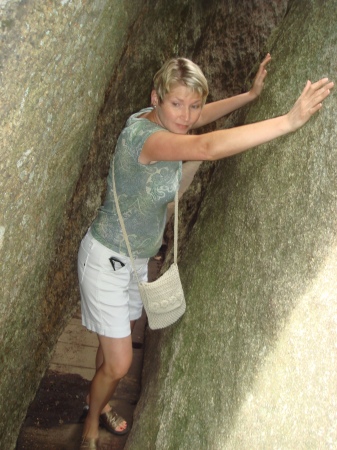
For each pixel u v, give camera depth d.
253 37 3.15
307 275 1.45
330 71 1.66
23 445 2.70
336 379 1.22
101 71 2.32
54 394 2.97
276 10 3.06
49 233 2.26
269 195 1.83
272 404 1.45
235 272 1.97
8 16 1.26
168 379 2.35
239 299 1.86
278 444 1.37
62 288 2.82
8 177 1.52
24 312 2.16
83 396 2.99
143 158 1.95
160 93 1.94
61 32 1.55
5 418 2.31
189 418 2.00
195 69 1.91
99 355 2.64
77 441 2.77
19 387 2.41
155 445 2.23
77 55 1.80
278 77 2.12
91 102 2.29
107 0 1.92
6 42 1.28
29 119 1.54
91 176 2.83
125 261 2.23
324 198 1.47
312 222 1.50
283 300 1.53
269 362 1.52
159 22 3.16
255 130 1.62
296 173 1.68
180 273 2.67
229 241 2.13
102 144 2.87
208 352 2.01
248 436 1.53
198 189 3.00
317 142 1.59
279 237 1.67
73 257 2.88
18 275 1.92
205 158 1.71
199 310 2.24
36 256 2.12
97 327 2.31
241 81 3.25
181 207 3.10
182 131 2.00
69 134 2.07
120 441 2.79
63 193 2.33
